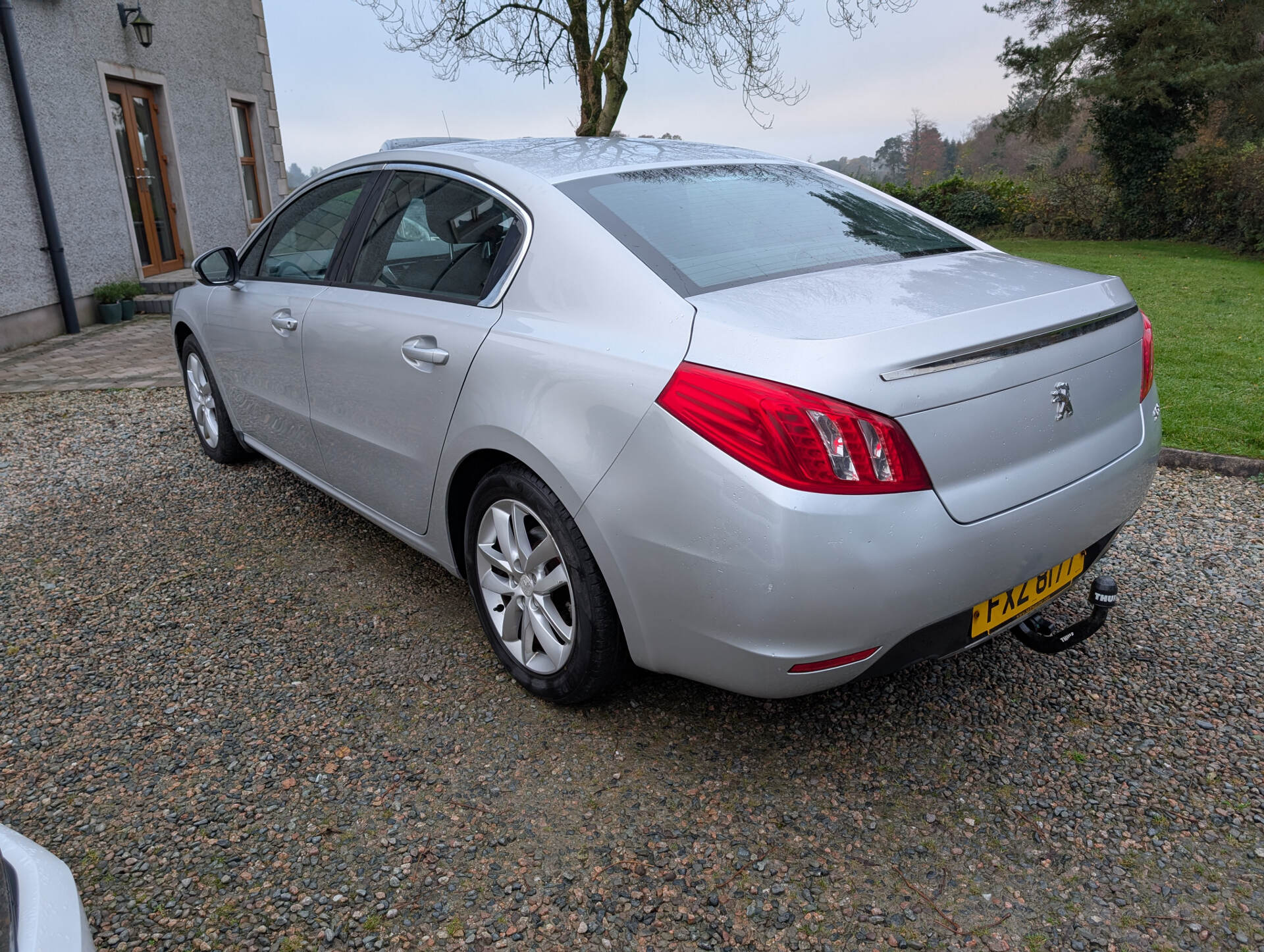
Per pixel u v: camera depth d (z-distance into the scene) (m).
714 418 1.81
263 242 3.77
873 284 2.08
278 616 3.06
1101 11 22.38
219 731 2.43
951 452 1.81
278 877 1.91
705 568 1.85
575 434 2.07
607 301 2.13
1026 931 1.74
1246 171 18.12
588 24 9.47
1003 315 1.93
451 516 2.69
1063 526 2.03
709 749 2.30
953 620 1.93
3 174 8.20
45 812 2.14
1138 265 15.44
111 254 9.91
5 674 2.76
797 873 1.89
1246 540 3.51
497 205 2.54
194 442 5.19
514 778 2.21
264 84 13.45
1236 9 22.66
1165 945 1.70
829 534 1.72
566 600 2.45
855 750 2.28
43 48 8.81
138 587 3.32
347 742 2.37
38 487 4.52
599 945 1.73
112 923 1.80
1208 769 2.18
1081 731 2.34
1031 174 26.08
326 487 3.47
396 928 1.78
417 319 2.63
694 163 2.76
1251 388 5.64
